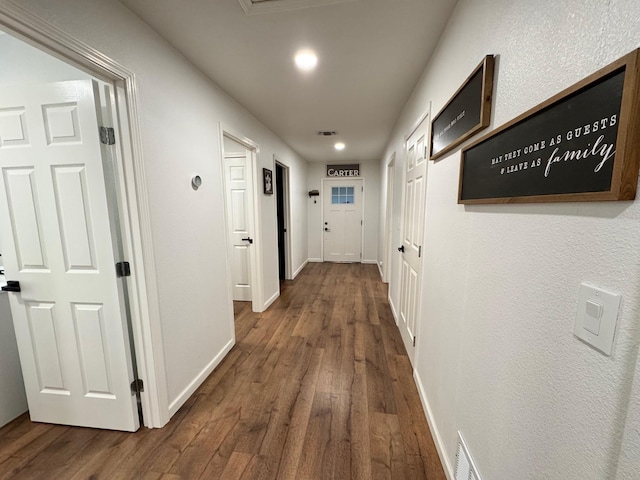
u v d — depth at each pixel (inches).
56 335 59.6
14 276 58.1
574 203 22.5
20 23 36.1
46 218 55.4
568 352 23.3
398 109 107.7
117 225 57.2
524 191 28.9
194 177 73.7
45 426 62.4
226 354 93.2
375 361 89.1
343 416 65.4
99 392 60.8
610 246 19.3
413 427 62.2
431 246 65.9
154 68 58.9
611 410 19.2
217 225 87.0
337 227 237.3
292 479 50.3
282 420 64.3
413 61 71.7
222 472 51.7
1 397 62.2
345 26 57.9
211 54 68.6
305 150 189.8
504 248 33.4
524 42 30.1
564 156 23.1
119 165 53.8
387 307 135.9
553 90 25.6
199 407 68.8
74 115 51.8
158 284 60.9
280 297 151.2
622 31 18.5
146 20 55.6
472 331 42.1
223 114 89.7
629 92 17.0
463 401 44.6
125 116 52.6
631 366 17.9
